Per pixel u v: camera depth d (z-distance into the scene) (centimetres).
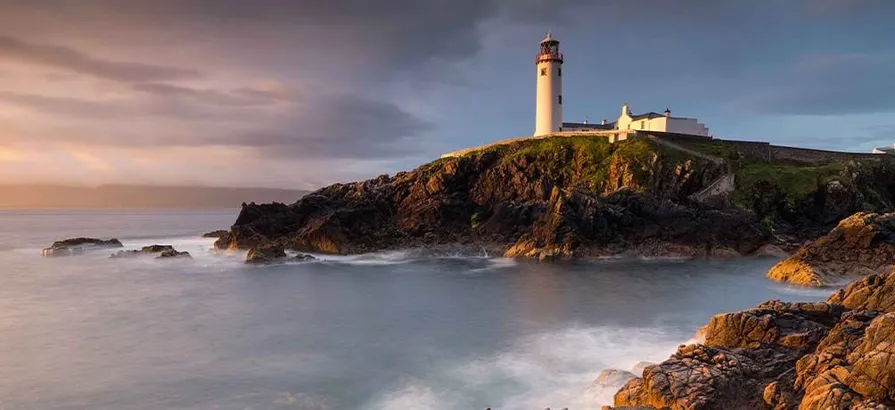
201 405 2172
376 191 7819
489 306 3884
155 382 2419
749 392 1831
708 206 6681
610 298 4109
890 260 4319
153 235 10762
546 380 2328
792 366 1966
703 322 3312
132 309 3853
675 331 3092
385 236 6956
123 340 3069
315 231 6762
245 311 3791
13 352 2845
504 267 5744
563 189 6994
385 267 5834
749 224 6344
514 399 2134
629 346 2792
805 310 2308
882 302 2208
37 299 4197
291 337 3117
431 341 2995
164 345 2967
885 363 1538
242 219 7300
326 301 4116
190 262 6150
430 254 6569
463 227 7094
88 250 7294
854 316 2033
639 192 6788
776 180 7194
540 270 5500
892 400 1499
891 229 4569
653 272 5275
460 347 2866
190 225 15438
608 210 6406
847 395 1545
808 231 6625
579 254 6097
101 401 2223
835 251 4603
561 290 4456
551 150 7712
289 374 2505
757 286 4512
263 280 5056
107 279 5116
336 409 2111
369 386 2341
